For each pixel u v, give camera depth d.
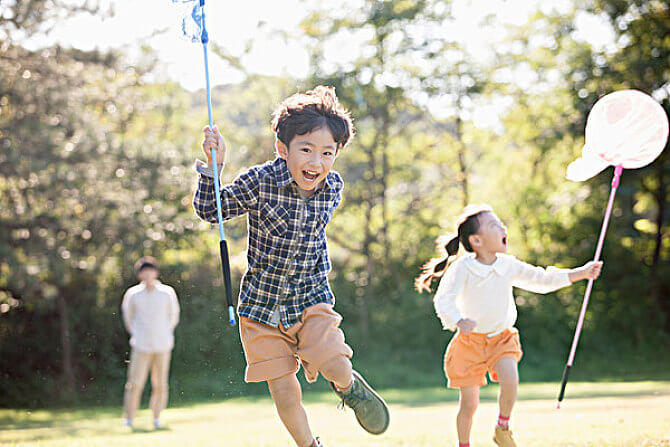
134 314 8.90
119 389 16.02
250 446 5.08
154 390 8.80
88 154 15.72
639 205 20.80
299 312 3.49
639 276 19.94
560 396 4.53
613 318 19.94
